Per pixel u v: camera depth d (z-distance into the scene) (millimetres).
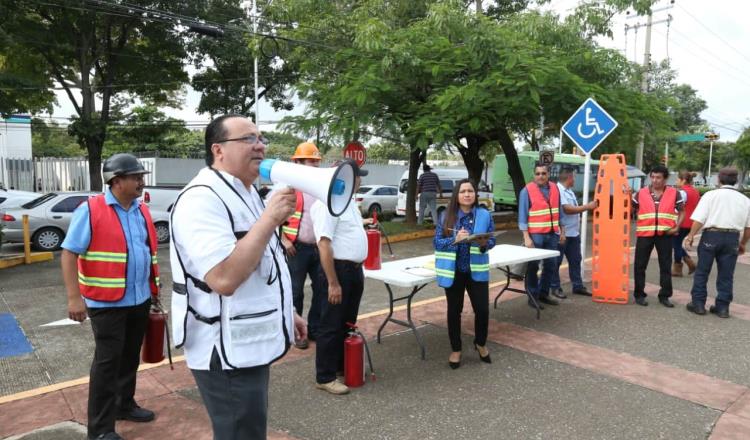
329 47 13766
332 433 3506
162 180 23797
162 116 24562
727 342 5336
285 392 4109
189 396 3973
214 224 1913
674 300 6969
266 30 19703
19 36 17922
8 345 5320
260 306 2064
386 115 12352
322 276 4055
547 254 5910
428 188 14906
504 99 10469
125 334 3402
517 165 14914
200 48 21000
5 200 14922
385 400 3988
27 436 3387
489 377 4426
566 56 12445
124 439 3342
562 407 3898
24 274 9117
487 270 4566
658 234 6559
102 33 20672
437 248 4531
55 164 21594
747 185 56438
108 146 37938
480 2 16453
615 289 6758
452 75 12016
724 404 3965
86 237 3107
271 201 1900
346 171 1896
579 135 7504
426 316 6145
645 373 4527
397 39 11867
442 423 3650
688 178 8594
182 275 2043
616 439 3463
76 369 4680
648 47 23125
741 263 10141
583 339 5387
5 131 29016
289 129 13422
